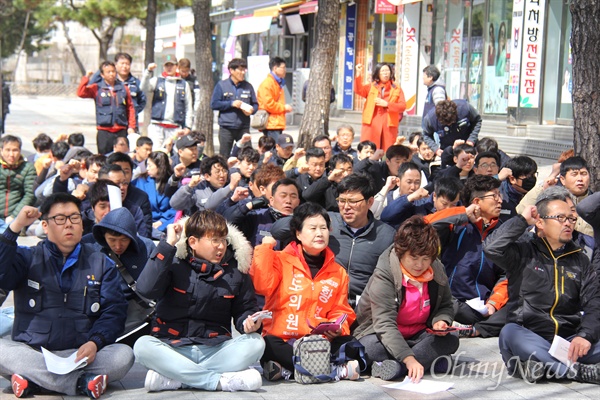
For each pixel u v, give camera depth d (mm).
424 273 6422
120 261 6578
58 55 66000
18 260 5895
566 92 17484
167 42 46562
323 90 12898
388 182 8656
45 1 45438
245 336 6129
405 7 22094
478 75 20250
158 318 6176
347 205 7145
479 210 7797
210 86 18203
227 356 6074
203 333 6156
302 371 6223
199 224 5988
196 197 9805
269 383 6312
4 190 12062
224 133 15047
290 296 6469
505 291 7758
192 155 11195
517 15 17516
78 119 35031
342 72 25859
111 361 5922
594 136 8344
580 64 8344
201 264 6062
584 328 6246
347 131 12125
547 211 6398
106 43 47844
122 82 14891
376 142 14633
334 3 12672
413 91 22359
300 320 6469
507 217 9078
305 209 6508
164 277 5945
